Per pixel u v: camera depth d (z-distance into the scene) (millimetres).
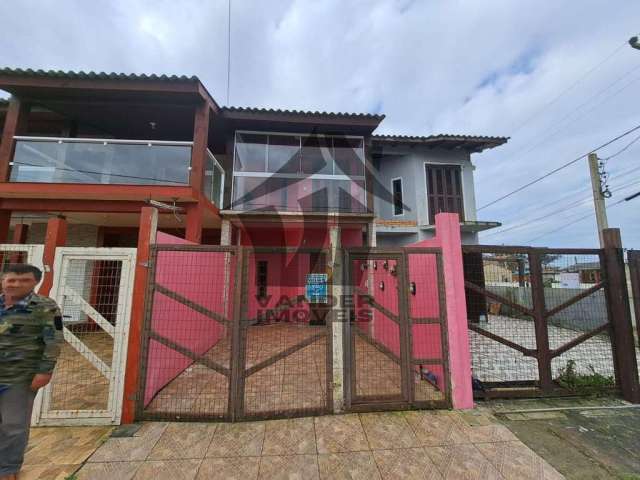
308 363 4355
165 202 5586
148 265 2879
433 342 3365
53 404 2941
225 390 3348
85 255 2842
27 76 5414
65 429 2570
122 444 2350
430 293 3430
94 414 2656
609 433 2611
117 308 2820
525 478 2037
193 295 4109
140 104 6160
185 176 5602
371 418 2801
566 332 4328
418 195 9070
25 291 1944
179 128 7324
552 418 2857
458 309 3133
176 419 2703
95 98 5977
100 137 7629
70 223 7418
